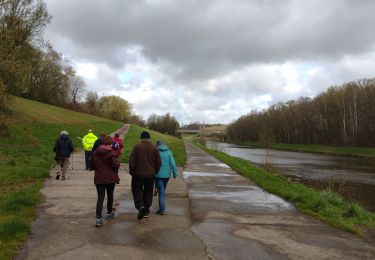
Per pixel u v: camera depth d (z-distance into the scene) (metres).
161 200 8.99
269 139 31.95
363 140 74.19
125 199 10.57
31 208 8.77
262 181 14.73
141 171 8.33
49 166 16.55
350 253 6.59
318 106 93.69
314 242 7.15
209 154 31.81
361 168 38.53
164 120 135.38
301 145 86.44
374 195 21.72
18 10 38.09
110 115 116.19
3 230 6.68
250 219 8.79
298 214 9.43
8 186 11.87
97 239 6.81
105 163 7.93
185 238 7.05
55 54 78.12
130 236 7.05
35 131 30.95
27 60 38.75
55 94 80.00
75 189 11.83
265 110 125.69
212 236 7.26
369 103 78.81
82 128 46.09
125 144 36.34
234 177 16.14
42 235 6.94
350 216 9.56
